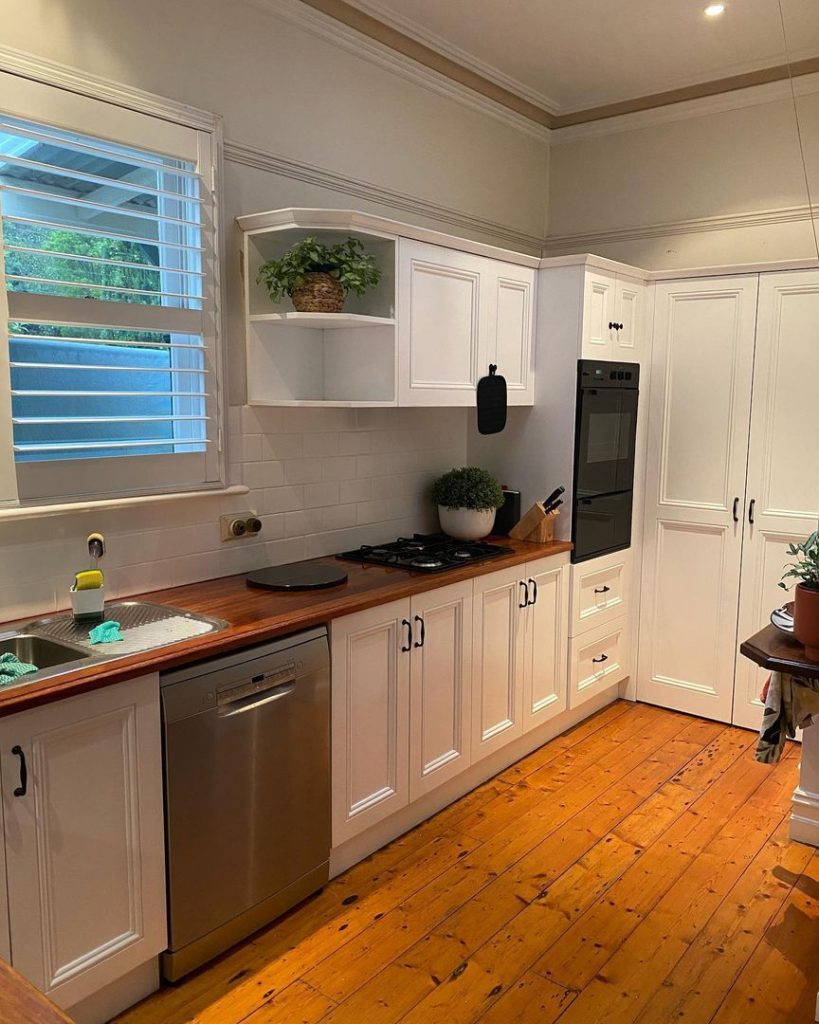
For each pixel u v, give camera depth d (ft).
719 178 13.01
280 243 9.64
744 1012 6.96
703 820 10.10
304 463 10.44
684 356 12.79
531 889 8.67
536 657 11.59
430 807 10.18
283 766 7.83
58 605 8.01
